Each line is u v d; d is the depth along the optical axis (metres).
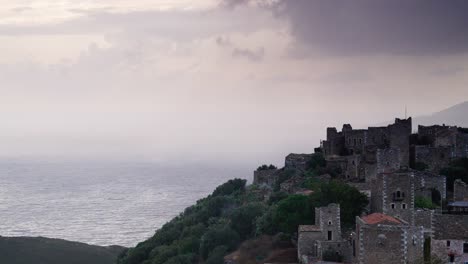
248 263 172.75
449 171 199.50
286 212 176.38
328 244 153.12
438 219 149.75
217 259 190.62
